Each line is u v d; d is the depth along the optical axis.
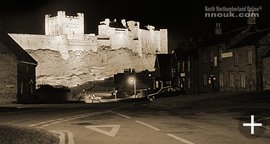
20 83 53.88
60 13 158.75
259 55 44.06
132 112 25.20
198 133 13.74
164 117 20.73
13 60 52.09
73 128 16.02
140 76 97.88
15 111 29.45
